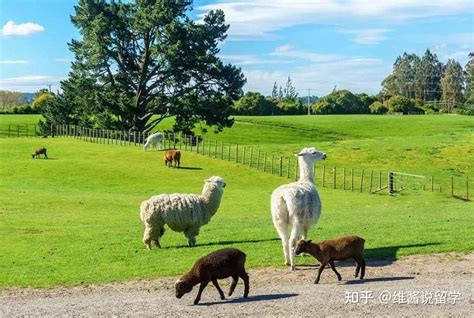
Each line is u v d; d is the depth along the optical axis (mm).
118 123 81750
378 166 63312
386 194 47062
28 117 124250
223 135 105500
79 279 16672
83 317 13125
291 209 16719
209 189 21391
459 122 124562
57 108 96188
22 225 27344
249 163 59500
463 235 21125
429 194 47312
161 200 20859
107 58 80938
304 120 130000
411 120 129750
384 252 18625
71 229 26047
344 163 64750
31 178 50188
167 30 75250
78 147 69750
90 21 80125
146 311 13391
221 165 57906
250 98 155375
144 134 76875
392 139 82125
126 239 22875
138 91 82312
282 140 102500
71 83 82875
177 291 13828
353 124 122938
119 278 16656
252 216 31578
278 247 20016
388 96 187500
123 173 52750
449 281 15094
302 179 19156
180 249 20578
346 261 17750
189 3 79500
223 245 20953
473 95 199250
